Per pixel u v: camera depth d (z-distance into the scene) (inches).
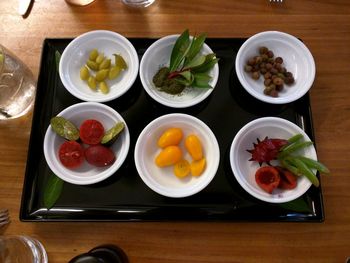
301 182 11.3
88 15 14.1
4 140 12.7
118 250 11.3
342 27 13.9
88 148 11.6
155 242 11.6
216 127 12.7
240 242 11.5
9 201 11.9
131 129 12.6
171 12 14.1
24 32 14.0
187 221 11.5
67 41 13.6
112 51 13.4
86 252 11.2
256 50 13.3
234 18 14.0
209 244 11.5
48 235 11.6
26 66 13.3
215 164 11.4
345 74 13.3
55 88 13.2
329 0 14.2
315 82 13.2
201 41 12.4
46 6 14.2
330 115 12.9
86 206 11.7
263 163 11.9
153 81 12.9
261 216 11.5
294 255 11.4
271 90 12.5
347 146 12.5
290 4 14.2
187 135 12.3
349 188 12.0
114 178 12.0
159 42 12.8
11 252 11.2
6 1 14.3
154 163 12.1
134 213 11.6
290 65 13.3
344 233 11.6
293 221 11.4
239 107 13.0
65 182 11.9
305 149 11.6
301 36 13.8
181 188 11.5
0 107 12.5
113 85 13.1
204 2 14.2
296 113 12.8
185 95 12.8
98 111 12.2
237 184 11.9
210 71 12.8
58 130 11.7
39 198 11.8
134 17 14.1
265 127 12.0
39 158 12.2
